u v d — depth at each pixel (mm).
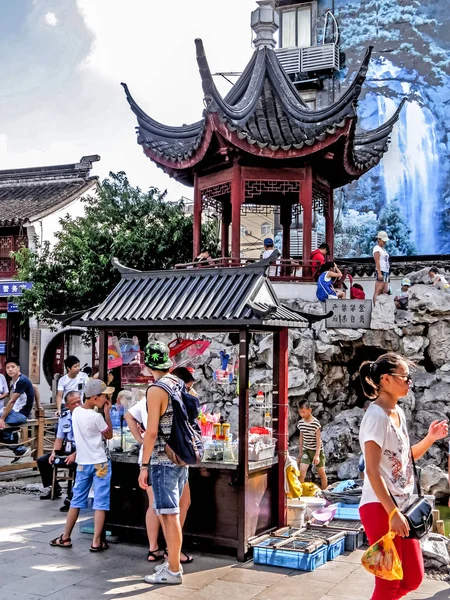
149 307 7578
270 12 15711
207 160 14719
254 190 15023
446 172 24531
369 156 15742
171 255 18953
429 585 6133
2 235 26969
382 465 4531
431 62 25094
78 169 29516
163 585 6020
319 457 10359
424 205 24703
